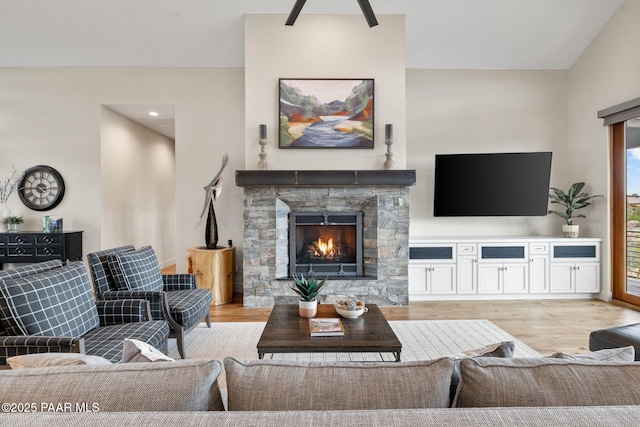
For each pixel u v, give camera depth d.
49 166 4.99
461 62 5.01
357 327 2.47
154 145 6.82
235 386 0.87
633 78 4.12
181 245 5.10
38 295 1.93
